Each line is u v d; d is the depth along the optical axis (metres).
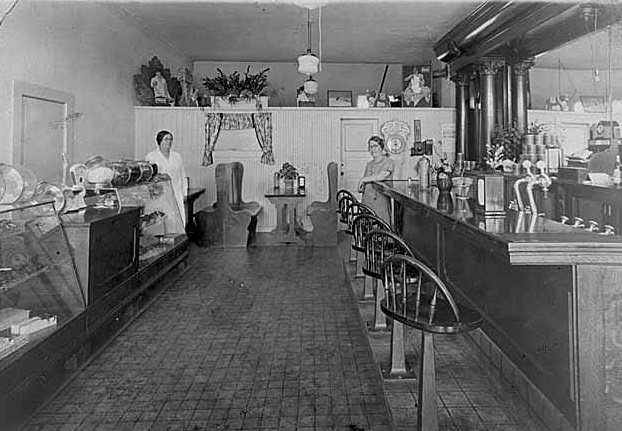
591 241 2.19
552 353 2.45
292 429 2.73
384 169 7.16
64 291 3.48
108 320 3.98
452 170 5.16
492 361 3.31
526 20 6.20
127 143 8.46
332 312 4.89
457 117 9.07
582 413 2.22
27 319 3.14
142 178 6.07
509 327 3.00
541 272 2.57
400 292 2.97
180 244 6.46
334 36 8.82
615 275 2.20
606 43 5.81
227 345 4.00
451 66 9.11
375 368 3.51
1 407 2.60
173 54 9.99
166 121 9.59
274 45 9.56
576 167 6.02
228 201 8.66
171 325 4.50
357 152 10.04
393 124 10.01
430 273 2.38
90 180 4.90
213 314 4.83
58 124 5.88
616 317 2.20
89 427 2.76
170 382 3.32
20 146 5.04
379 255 3.69
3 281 3.08
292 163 10.00
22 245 3.27
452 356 3.63
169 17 7.66
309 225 10.05
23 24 5.05
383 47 9.61
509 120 7.72
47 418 2.86
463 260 3.90
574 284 2.22
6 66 4.80
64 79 6.00
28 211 3.39
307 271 6.74
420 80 10.20
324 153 10.02
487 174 3.46
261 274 6.56
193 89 10.59
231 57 10.86
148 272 5.05
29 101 5.25
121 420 2.84
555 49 6.57
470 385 3.17
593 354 2.21
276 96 11.40
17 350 2.82
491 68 7.72
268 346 3.97
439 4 6.88
